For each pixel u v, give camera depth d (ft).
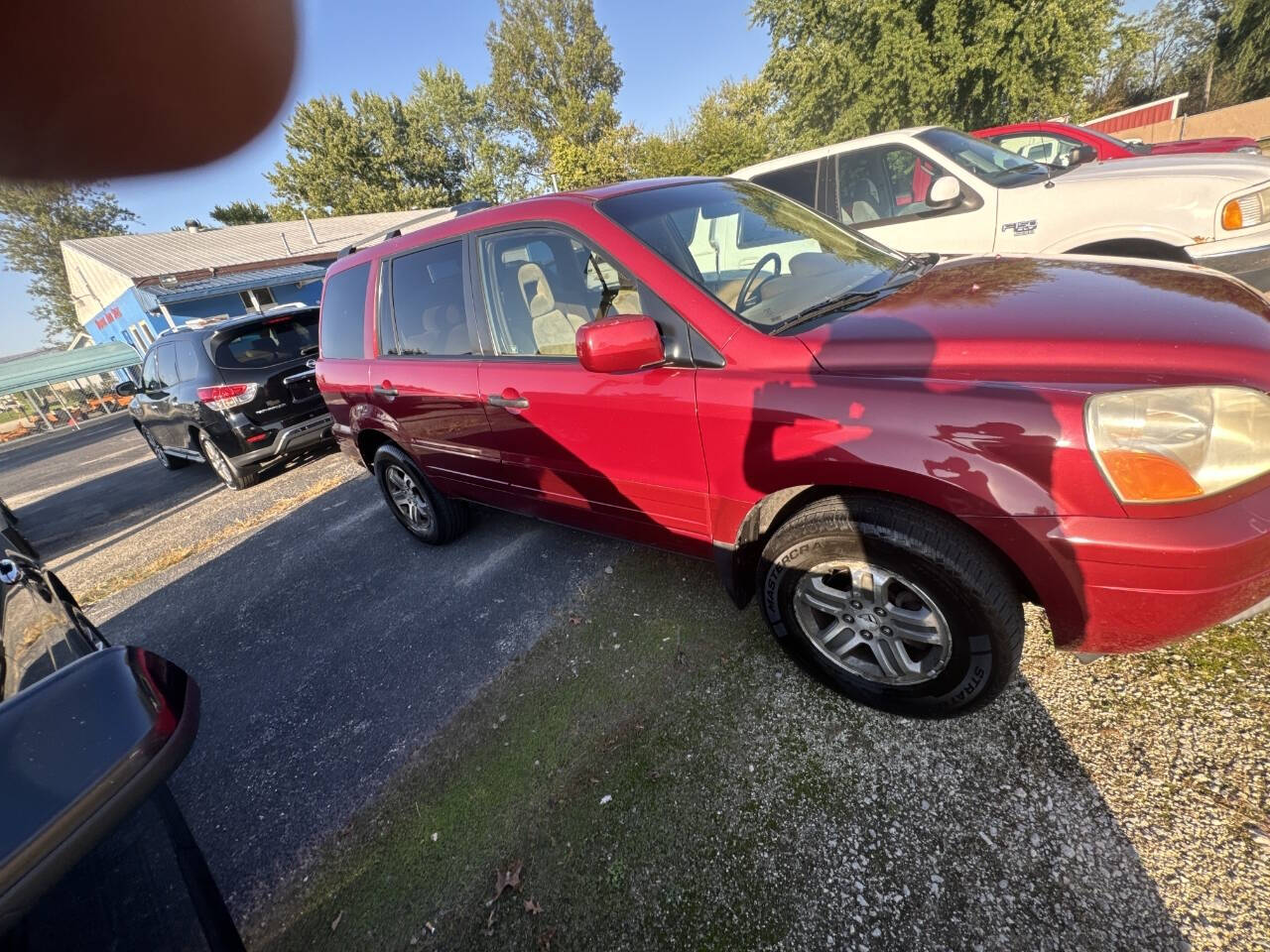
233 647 10.61
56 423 87.04
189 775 7.75
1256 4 92.43
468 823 6.12
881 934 4.51
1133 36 51.26
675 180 8.77
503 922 5.17
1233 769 5.05
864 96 53.01
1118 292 5.83
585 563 10.33
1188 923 4.17
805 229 8.63
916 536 5.21
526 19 131.75
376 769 7.11
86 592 15.23
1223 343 4.68
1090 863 4.65
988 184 13.89
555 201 7.72
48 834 3.29
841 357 5.58
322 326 12.41
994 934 4.36
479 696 7.84
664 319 6.53
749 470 5.99
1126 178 12.30
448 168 128.88
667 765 6.22
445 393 9.26
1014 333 5.26
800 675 6.97
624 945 4.81
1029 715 5.91
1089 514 4.47
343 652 9.57
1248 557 4.27
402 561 12.21
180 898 4.60
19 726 3.57
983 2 46.62
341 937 5.38
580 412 7.32
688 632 8.09
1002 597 5.08
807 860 5.09
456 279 8.93
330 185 113.91
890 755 5.82
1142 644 4.79
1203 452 4.34
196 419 18.67
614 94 146.92
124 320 72.38
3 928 3.05
